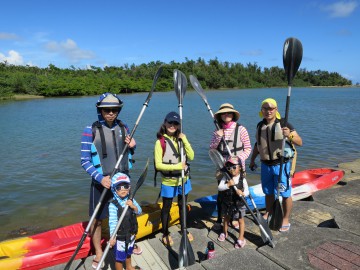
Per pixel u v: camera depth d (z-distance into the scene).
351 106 31.72
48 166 10.02
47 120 21.81
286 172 3.94
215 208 5.18
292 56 3.83
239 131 4.03
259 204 5.44
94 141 3.46
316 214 4.71
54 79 57.59
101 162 3.49
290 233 3.59
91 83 58.00
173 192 3.98
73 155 11.43
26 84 51.00
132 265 3.59
